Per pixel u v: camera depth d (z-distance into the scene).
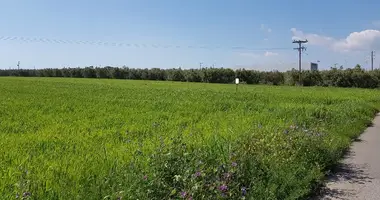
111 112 16.92
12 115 15.13
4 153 8.04
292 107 19.88
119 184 5.51
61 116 15.28
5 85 41.38
